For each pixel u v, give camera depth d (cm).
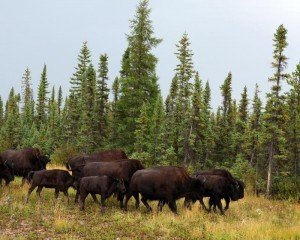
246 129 4156
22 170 1981
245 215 1839
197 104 4009
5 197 1708
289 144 3288
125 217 1533
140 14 3591
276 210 2116
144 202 1731
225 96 5528
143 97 3538
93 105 4444
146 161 3616
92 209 1656
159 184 1672
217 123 5038
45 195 1856
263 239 1286
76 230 1311
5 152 2036
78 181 1727
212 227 1431
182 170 1744
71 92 6169
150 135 3953
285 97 3092
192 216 1622
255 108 4234
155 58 3594
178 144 4253
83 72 6191
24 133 6050
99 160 1975
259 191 3212
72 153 3888
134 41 3588
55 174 1719
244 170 3550
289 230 1417
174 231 1347
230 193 1881
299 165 3312
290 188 2888
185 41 4716
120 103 3575
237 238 1284
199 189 1800
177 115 4538
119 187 1616
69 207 1661
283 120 3095
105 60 4159
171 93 5534
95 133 4103
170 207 1683
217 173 1977
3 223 1348
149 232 1344
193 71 4678
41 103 7962
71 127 5634
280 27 3109
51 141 5338
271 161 3058
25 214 1467
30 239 1186
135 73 3553
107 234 1282
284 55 3092
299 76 3316
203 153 4544
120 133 3641
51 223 1380
